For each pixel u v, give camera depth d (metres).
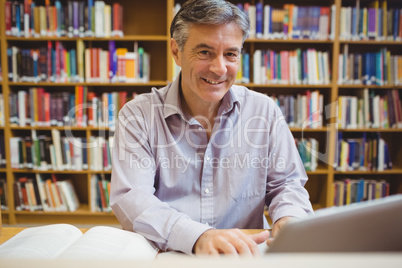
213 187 1.06
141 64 2.67
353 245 0.37
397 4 2.83
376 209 0.37
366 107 2.70
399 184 2.93
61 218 2.89
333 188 2.76
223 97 1.06
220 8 0.84
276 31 2.64
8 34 2.62
